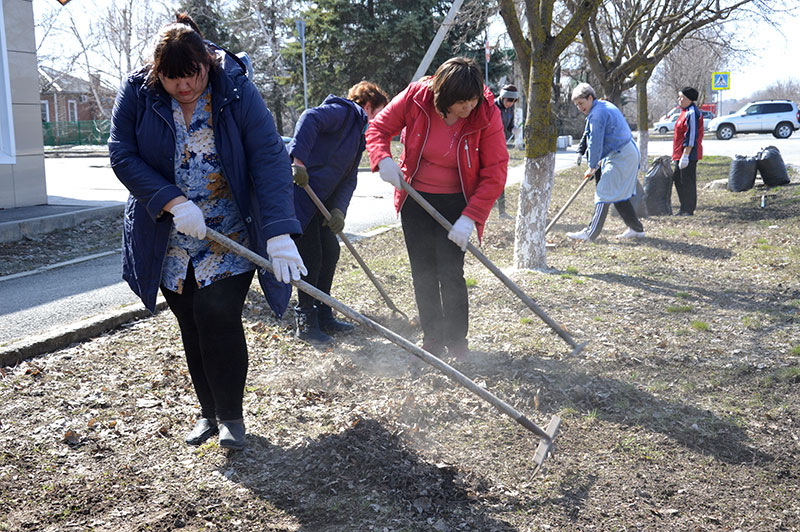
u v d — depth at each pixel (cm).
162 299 542
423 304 430
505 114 1080
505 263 726
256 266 305
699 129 1008
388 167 394
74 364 423
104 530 258
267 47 3816
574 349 430
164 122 283
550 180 666
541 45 629
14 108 1030
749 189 1256
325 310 497
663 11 1356
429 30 3120
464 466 305
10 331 488
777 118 3516
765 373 414
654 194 1043
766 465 313
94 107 4988
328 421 345
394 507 272
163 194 276
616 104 1459
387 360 438
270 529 260
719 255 743
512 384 391
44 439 328
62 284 641
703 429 345
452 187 410
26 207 1049
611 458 317
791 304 541
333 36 3275
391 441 320
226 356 303
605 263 704
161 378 402
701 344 462
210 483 291
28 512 269
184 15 293
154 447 323
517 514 272
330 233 488
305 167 448
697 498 287
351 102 464
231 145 286
